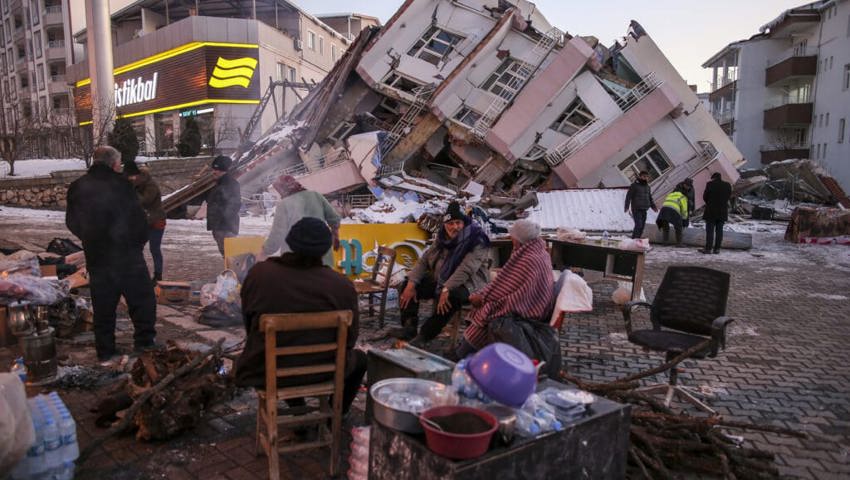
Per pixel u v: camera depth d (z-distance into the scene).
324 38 51.12
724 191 13.13
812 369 5.44
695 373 5.28
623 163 22.94
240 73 39.28
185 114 40.88
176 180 27.72
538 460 2.37
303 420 3.17
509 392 2.36
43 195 24.44
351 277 7.60
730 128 44.69
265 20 46.34
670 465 3.42
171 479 3.16
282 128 26.08
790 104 37.94
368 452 2.78
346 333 3.22
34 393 4.21
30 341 4.34
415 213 18.12
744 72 42.41
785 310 7.93
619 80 23.11
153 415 3.49
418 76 23.66
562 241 8.02
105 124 28.83
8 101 52.81
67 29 53.53
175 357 3.96
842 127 34.53
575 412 2.60
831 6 35.59
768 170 31.89
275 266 3.29
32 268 5.94
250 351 3.24
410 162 24.69
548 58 23.27
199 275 9.15
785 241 16.31
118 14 47.66
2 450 2.53
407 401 2.52
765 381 5.09
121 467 3.26
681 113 22.23
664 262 12.12
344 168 21.36
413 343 5.48
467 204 18.80
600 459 2.66
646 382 4.96
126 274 5.00
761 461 3.51
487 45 22.61
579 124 23.22
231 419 3.92
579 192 19.36
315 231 3.31
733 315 7.60
